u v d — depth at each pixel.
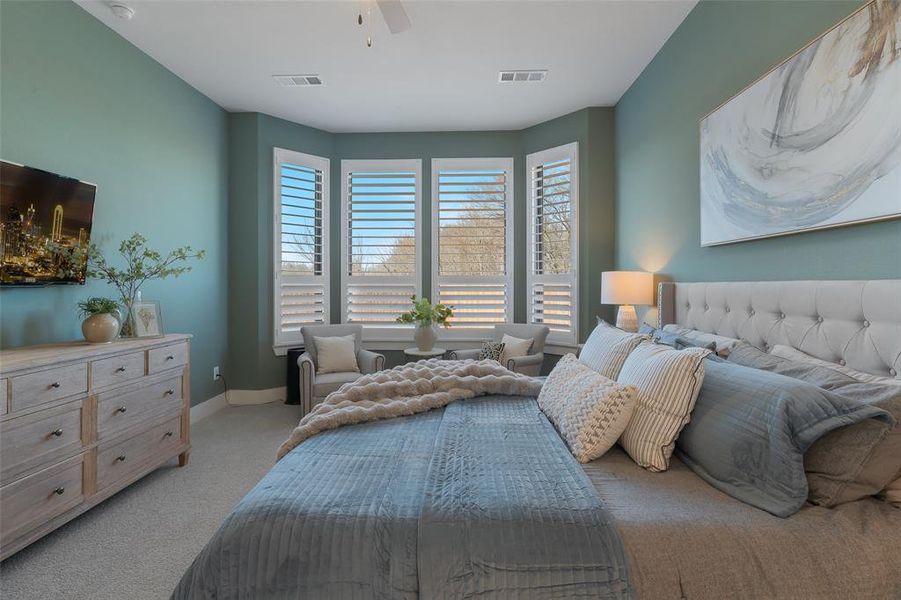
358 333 4.75
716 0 2.65
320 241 5.13
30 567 1.93
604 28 3.14
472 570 1.08
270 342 4.75
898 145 1.49
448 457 1.52
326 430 1.88
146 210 3.46
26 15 2.50
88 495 2.24
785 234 2.03
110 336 2.59
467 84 3.97
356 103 4.40
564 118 4.68
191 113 4.02
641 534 1.13
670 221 3.26
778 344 1.96
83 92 2.88
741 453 1.32
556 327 4.76
